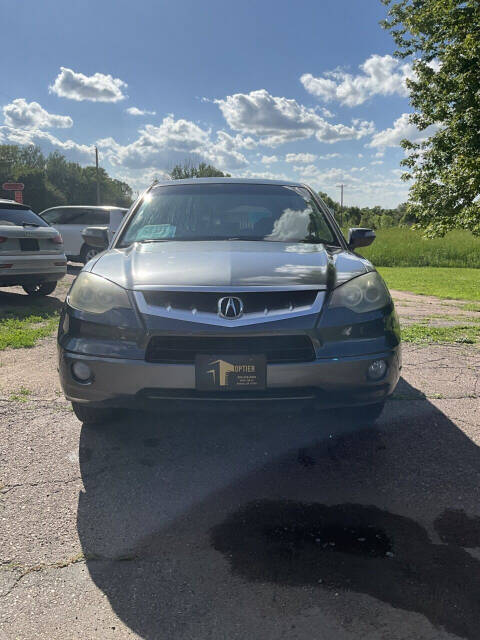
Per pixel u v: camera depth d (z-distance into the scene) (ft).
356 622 5.33
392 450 9.55
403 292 35.96
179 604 5.61
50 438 9.92
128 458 9.16
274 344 8.13
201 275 8.66
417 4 52.26
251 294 8.25
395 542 6.73
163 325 8.05
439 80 51.03
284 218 12.08
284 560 6.35
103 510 7.48
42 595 5.74
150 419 10.91
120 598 5.70
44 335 18.62
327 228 12.16
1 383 13.09
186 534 6.91
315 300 8.40
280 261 9.47
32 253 25.05
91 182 328.49
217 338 8.01
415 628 5.24
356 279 9.14
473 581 5.96
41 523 7.13
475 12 46.26
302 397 8.18
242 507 7.61
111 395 8.30
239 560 6.35
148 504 7.66
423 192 53.11
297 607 5.55
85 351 8.38
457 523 7.19
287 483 8.33
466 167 45.98
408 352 16.90
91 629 5.26
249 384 8.00
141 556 6.44
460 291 36.22
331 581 5.96
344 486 8.23
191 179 13.75
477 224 46.98
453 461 9.11
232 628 5.26
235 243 10.80
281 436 10.16
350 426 10.61
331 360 8.18
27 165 290.15
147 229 11.78
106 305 8.50
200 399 8.05
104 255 10.37
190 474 8.61
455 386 13.32
